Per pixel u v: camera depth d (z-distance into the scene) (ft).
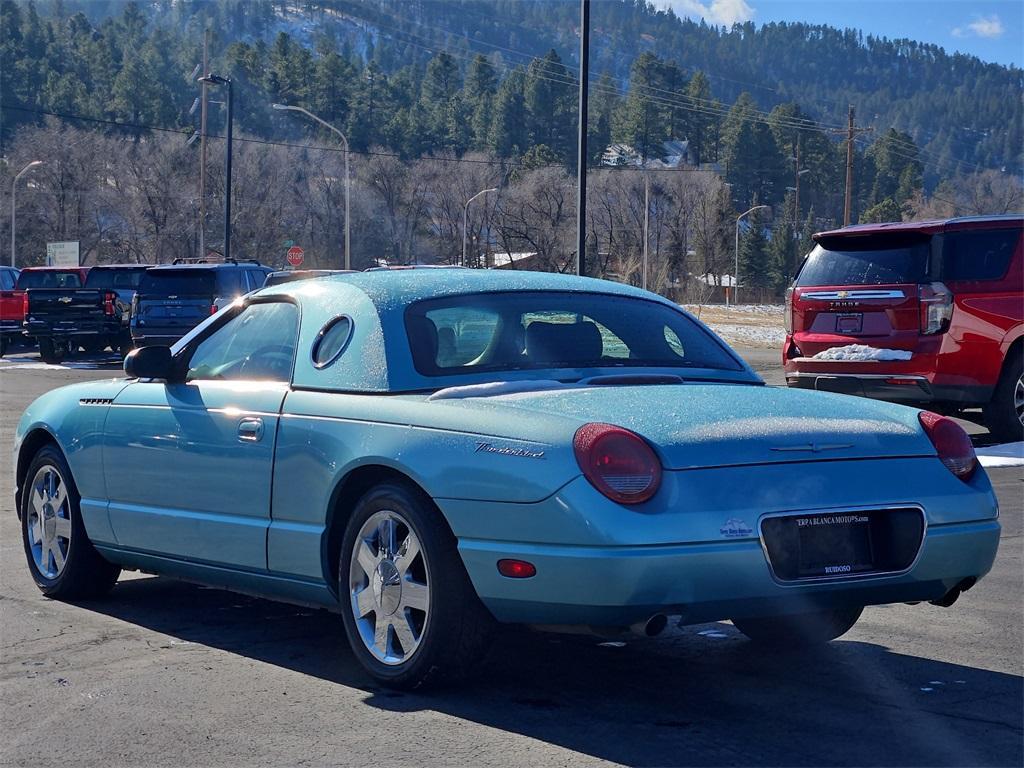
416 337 16.81
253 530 17.56
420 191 348.59
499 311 17.60
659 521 13.82
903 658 17.63
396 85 569.64
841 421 15.55
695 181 373.81
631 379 16.67
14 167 299.58
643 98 545.44
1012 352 39.14
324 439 16.53
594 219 351.05
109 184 321.11
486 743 13.99
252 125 544.21
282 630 19.29
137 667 17.20
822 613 17.75
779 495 14.34
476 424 15.03
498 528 14.43
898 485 15.08
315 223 330.34
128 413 19.88
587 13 65.21
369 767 13.29
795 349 41.11
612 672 16.90
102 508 20.26
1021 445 39.55
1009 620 19.88
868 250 39.93
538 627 14.69
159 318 78.54
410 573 15.56
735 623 18.40
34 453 22.44
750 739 14.12
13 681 16.56
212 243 307.17
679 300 350.23
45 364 90.33
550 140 540.11
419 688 15.72
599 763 13.35
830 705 15.42
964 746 13.91
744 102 602.85
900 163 624.18
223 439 18.06
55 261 216.95
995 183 531.50
